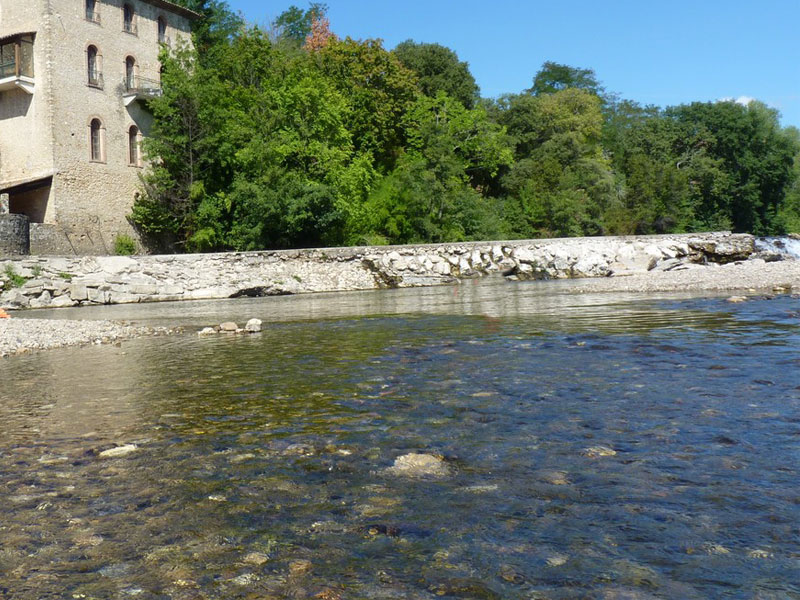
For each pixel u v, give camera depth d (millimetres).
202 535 4281
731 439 5945
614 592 3422
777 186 87875
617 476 5109
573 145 73625
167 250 48969
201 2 59688
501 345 12680
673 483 4918
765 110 87062
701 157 82438
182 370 11336
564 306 21172
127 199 46875
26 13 42344
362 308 24375
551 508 4531
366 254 39031
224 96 48281
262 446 6332
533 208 63031
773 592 3381
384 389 8867
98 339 16797
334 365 11203
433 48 73250
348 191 48750
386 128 60969
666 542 3963
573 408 7359
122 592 3578
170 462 5898
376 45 60531
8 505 4898
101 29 45250
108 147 45688
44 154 42188
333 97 50281
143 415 7871
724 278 28250
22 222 38219
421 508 4617
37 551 4105
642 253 43438
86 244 43719
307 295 34500
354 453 5988
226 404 8336
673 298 22078
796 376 8594
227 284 35000
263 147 44000
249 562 3883
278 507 4727
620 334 13461
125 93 46812
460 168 56562
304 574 3721
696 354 10602
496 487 4977
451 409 7547
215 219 44750
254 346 14336
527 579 3586
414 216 53500
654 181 73188
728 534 4043
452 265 40625
